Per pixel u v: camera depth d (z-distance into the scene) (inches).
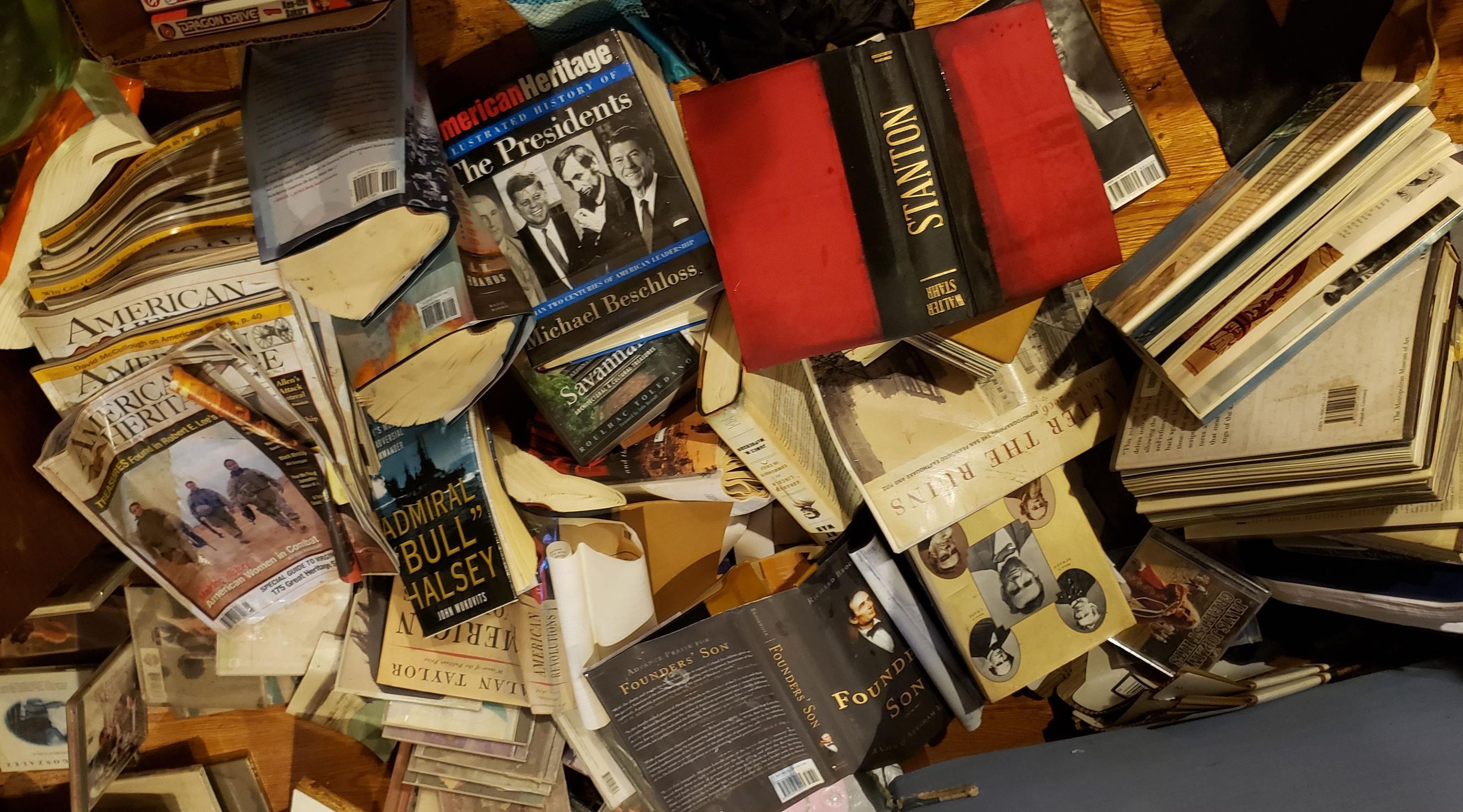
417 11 29.1
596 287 28.5
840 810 36.7
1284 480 27.3
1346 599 31.4
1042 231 25.8
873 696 34.2
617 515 34.0
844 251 26.1
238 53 29.8
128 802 41.5
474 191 28.0
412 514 30.3
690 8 28.6
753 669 32.4
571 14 29.5
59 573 29.9
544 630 35.1
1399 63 28.9
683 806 32.0
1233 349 26.9
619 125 27.7
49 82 23.7
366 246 24.6
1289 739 30.0
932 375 32.9
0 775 41.1
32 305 27.6
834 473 34.0
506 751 38.0
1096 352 33.2
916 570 33.8
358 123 24.2
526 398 35.2
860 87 26.0
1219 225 27.1
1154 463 29.4
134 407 28.5
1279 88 30.5
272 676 38.7
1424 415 25.0
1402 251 25.8
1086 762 34.2
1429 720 27.1
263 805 42.1
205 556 33.0
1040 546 33.5
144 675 38.6
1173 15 30.3
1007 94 25.8
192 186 26.9
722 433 29.5
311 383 28.8
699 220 28.1
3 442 28.0
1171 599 35.4
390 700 37.4
